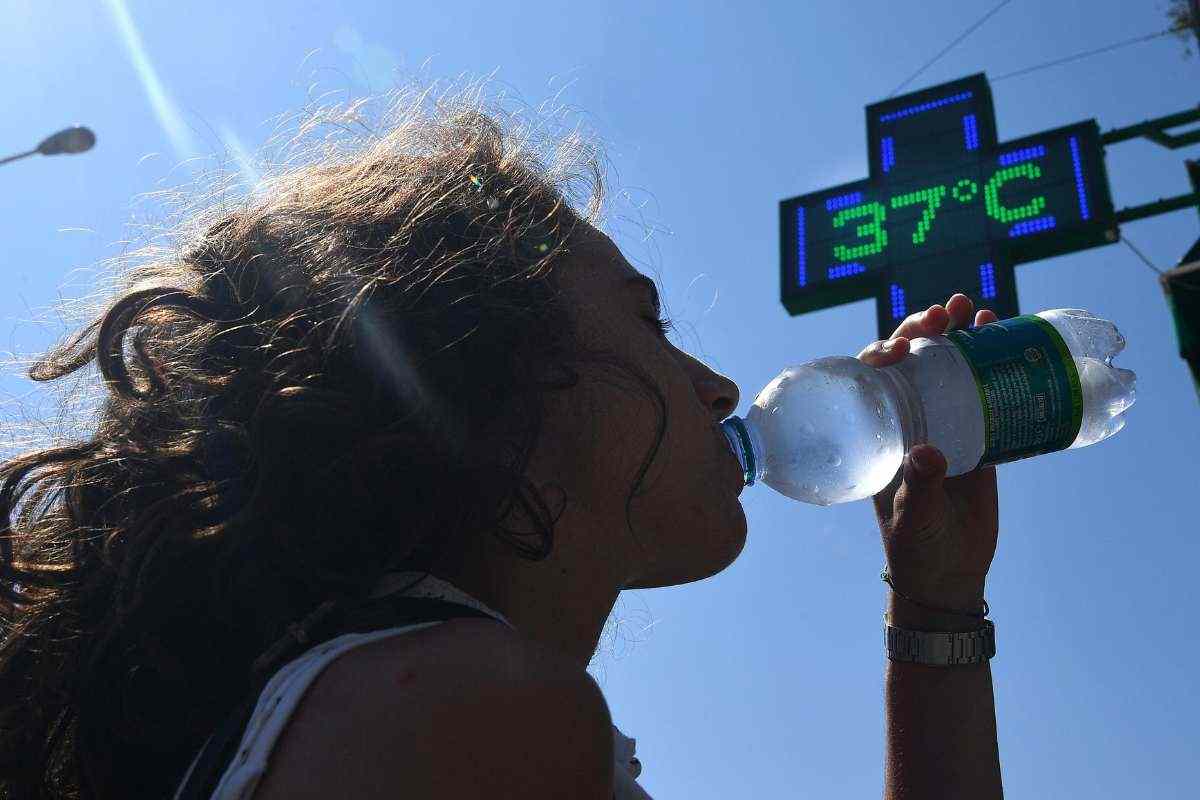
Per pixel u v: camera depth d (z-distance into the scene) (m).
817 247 5.90
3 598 1.06
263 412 0.96
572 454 1.11
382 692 0.66
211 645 0.94
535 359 1.10
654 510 1.14
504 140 1.37
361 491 0.94
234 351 1.07
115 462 1.08
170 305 1.10
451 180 1.21
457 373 1.03
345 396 0.98
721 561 1.19
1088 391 2.04
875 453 1.86
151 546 0.96
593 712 0.70
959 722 1.53
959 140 5.84
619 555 1.15
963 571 1.63
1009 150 5.70
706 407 1.26
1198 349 3.62
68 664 0.99
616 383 1.13
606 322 1.17
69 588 1.04
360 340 1.02
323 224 1.14
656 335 1.24
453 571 1.02
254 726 0.69
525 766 0.65
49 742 0.98
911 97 6.12
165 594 0.94
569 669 0.72
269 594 0.92
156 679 0.94
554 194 1.31
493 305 1.08
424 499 0.97
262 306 1.08
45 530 1.11
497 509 1.01
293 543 0.92
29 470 1.11
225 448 1.02
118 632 0.94
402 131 1.38
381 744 0.63
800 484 1.98
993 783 1.50
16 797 0.96
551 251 1.18
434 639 0.72
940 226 5.64
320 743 0.65
